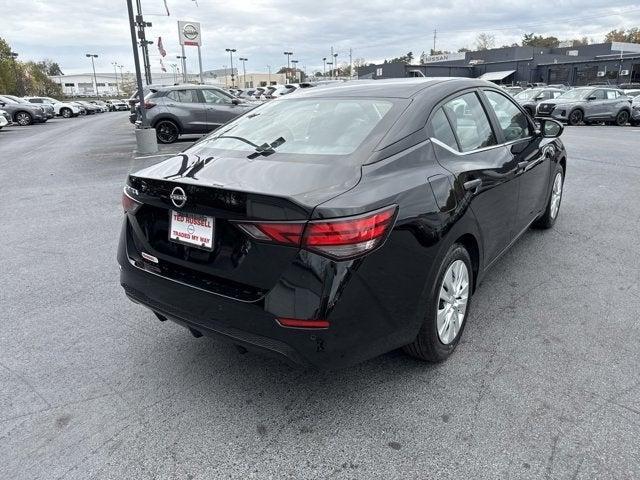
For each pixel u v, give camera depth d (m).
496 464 2.21
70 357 3.15
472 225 2.95
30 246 5.34
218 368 3.01
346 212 2.16
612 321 3.40
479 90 3.59
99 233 5.77
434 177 2.67
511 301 3.72
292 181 2.34
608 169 8.93
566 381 2.76
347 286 2.19
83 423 2.54
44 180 9.34
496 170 3.29
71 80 138.50
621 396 2.62
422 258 2.52
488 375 2.84
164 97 14.91
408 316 2.52
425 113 2.89
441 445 2.33
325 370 2.32
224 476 2.19
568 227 5.41
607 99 21.69
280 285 2.21
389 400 2.66
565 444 2.30
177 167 2.76
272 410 2.62
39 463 2.28
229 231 2.34
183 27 31.91
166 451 2.34
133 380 2.90
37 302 3.94
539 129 4.61
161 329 3.49
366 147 2.60
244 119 3.42
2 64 54.22
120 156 12.70
